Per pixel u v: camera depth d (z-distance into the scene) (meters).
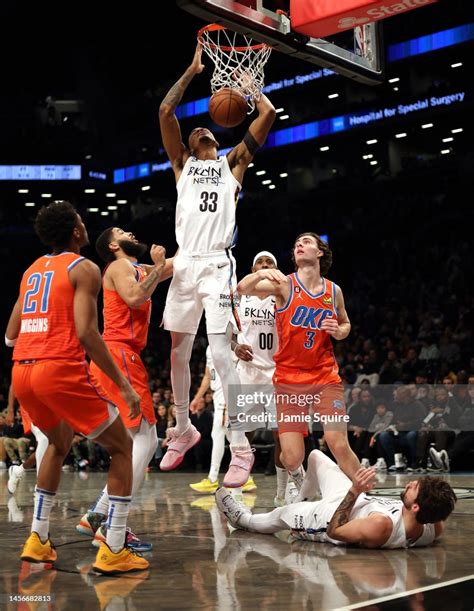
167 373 14.30
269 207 22.84
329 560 3.75
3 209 24.08
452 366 11.49
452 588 3.10
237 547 4.17
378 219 19.67
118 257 4.48
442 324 14.02
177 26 21.44
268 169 24.03
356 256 19.86
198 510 5.91
